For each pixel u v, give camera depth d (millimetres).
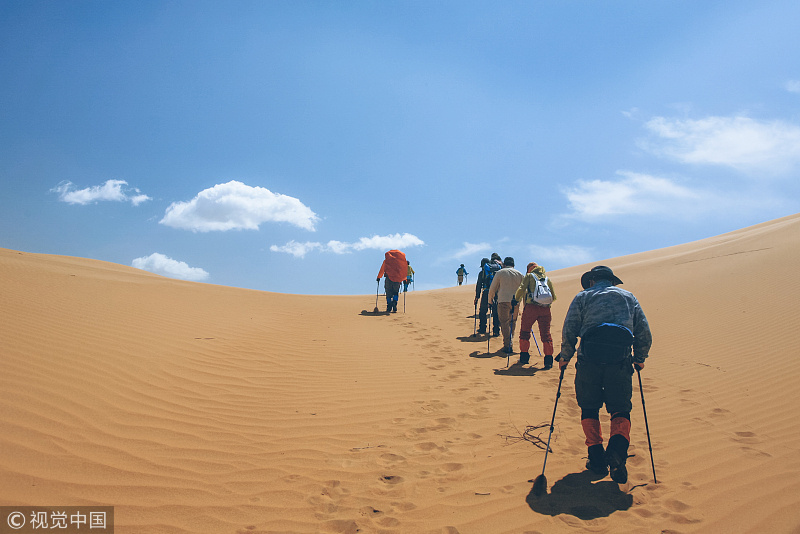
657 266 19688
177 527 3215
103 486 3572
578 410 5773
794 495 3564
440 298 19531
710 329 9281
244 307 11906
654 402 5988
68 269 14352
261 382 6371
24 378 4867
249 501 3623
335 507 3598
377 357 8180
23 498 3232
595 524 3318
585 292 4305
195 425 4852
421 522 3396
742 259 15898
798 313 9164
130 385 5445
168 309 9539
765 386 6211
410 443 4801
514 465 4305
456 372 7508
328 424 5227
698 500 3605
